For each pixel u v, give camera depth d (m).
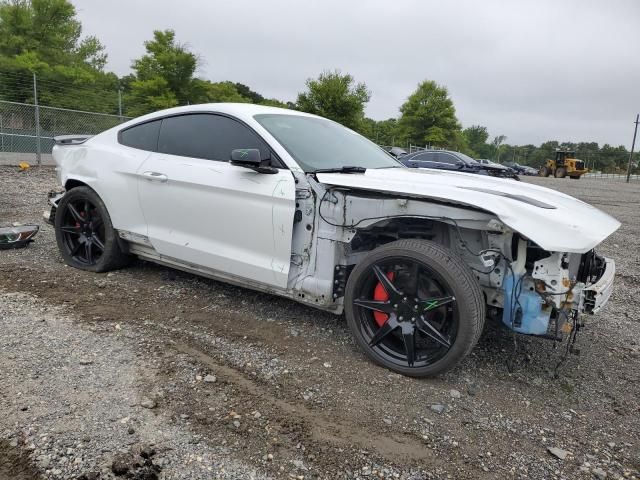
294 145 3.67
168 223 4.06
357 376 3.04
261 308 4.02
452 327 2.92
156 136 4.29
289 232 3.37
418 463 2.30
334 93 32.44
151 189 4.10
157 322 3.63
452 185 3.25
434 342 3.16
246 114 3.82
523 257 2.91
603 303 3.05
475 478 2.24
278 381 2.91
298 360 3.19
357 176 3.34
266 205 3.45
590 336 4.03
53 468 2.07
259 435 2.39
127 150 4.40
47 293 4.05
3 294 3.95
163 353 3.13
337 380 2.98
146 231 4.21
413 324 3.02
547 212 2.83
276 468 2.18
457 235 3.19
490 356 3.49
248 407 2.62
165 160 4.08
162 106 30.44
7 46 35.47
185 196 3.88
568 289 2.85
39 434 2.26
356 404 2.74
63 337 3.25
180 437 2.32
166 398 2.63
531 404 2.91
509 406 2.87
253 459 2.22
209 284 4.52
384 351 3.19
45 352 3.02
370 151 4.33
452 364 2.94
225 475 2.11
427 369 3.00
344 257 3.42
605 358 3.63
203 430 2.39
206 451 2.25
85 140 5.06
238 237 3.65
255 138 3.68
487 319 3.66
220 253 3.75
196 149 3.98
